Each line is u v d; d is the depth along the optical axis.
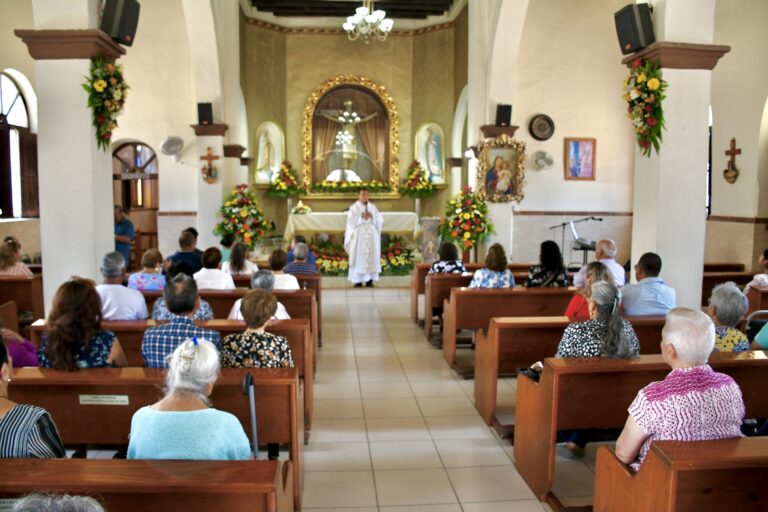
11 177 10.86
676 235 5.75
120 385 3.26
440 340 7.38
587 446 4.54
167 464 2.22
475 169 10.30
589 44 10.88
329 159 15.34
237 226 10.00
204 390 2.52
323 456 4.43
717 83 9.87
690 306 5.82
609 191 11.18
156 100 11.20
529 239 11.10
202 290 5.84
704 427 2.50
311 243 13.34
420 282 8.66
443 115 14.75
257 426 3.50
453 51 14.52
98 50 5.38
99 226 5.52
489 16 10.01
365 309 9.55
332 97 15.26
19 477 2.10
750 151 9.37
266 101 14.47
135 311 4.66
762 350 3.79
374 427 4.96
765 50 9.04
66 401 3.30
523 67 10.82
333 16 14.60
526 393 4.04
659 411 2.52
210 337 3.63
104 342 3.42
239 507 2.19
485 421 5.06
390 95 15.22
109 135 5.59
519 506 3.74
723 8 9.63
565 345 3.86
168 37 11.09
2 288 6.68
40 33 5.22
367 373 6.35
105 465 2.20
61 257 5.45
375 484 4.01
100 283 5.51
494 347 4.83
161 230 11.35
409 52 15.17
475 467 4.26
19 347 3.82
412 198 15.30
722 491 2.28
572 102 10.97
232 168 11.02
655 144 5.67
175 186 11.30
